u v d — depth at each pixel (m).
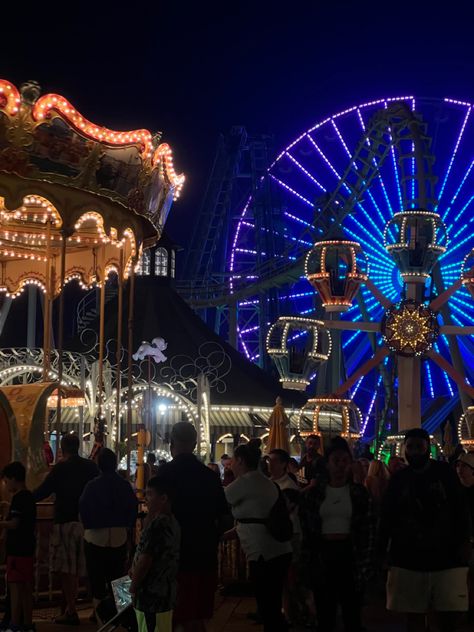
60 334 15.13
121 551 10.43
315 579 8.84
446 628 8.44
